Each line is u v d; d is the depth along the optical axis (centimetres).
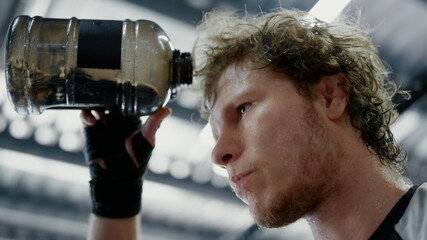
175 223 466
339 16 157
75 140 371
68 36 122
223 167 122
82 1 279
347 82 125
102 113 144
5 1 281
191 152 384
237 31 135
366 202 111
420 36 320
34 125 359
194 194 422
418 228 102
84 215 454
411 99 345
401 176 127
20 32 123
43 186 426
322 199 112
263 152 114
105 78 121
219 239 480
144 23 127
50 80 121
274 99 118
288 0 275
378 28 311
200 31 150
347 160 115
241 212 455
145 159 143
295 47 125
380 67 144
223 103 124
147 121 141
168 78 126
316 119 117
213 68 131
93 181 142
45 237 449
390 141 131
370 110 127
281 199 112
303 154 113
